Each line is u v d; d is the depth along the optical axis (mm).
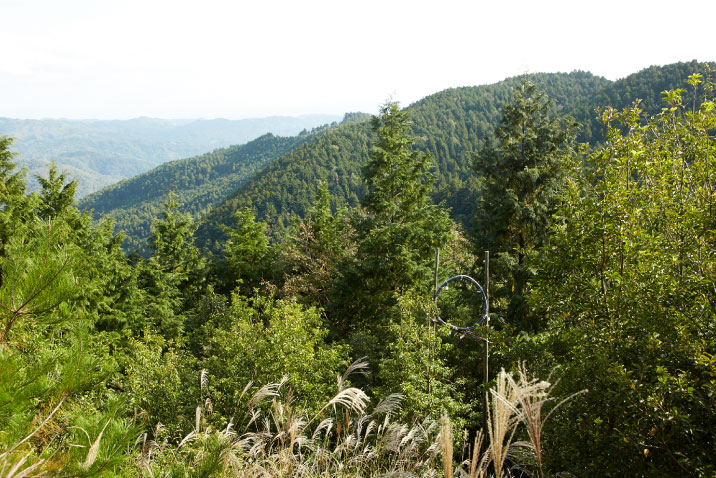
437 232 18578
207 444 3104
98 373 2254
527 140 14922
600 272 6348
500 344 6902
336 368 12461
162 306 24859
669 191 6156
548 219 13938
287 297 21344
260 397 3783
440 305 16828
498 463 2139
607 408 4945
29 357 2486
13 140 16547
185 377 11203
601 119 7055
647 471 4535
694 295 5379
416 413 9094
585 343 5672
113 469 2068
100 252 20438
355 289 18688
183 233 28422
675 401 4504
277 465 3469
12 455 1831
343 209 26281
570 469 5094
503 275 14383
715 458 4152
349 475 3463
